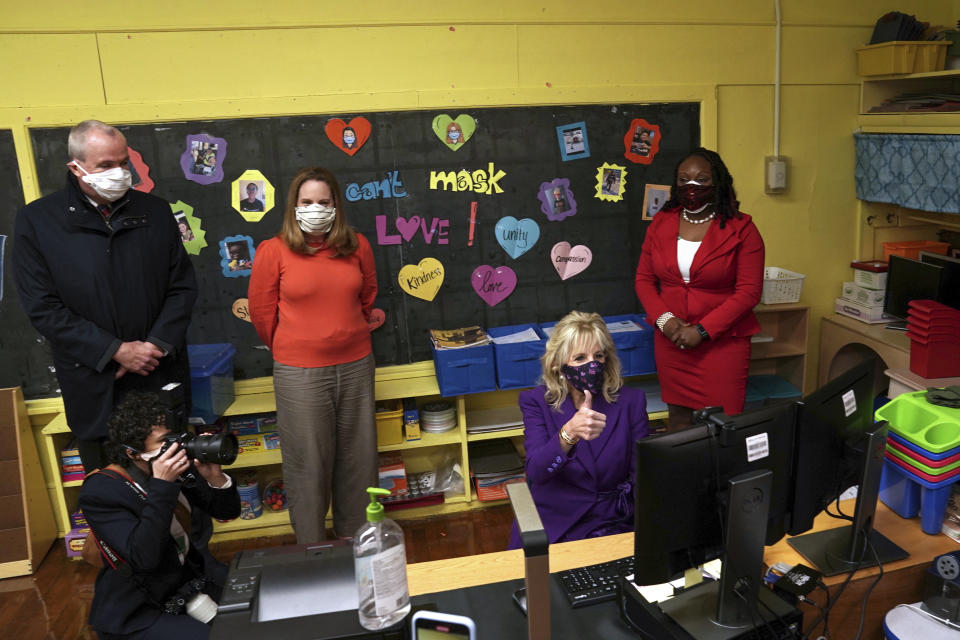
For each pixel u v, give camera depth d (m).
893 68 3.54
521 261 3.61
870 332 3.62
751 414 1.61
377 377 3.61
